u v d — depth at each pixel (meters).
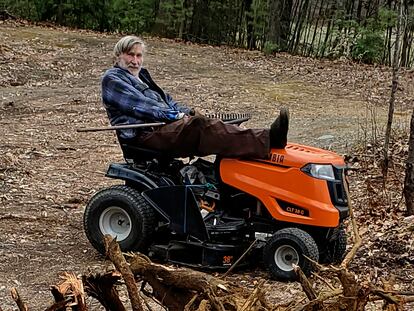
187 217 5.03
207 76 16.30
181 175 5.17
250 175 5.04
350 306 2.85
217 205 5.15
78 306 2.80
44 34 20.08
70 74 15.80
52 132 10.54
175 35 23.39
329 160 5.02
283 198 4.96
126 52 5.36
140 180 5.20
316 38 23.88
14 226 6.12
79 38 19.91
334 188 4.95
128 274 2.88
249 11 23.08
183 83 15.28
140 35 23.22
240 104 13.41
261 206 5.05
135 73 5.40
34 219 6.35
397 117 12.07
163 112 5.09
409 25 19.69
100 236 5.27
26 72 15.69
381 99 14.28
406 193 6.29
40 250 5.50
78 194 7.34
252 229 5.09
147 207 5.14
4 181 7.70
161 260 5.18
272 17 22.16
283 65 18.66
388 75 17.27
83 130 5.11
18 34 19.70
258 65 18.34
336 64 19.62
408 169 6.25
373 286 2.88
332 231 5.05
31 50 17.72
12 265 5.13
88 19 23.64
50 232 6.00
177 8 23.11
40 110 12.29
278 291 4.64
